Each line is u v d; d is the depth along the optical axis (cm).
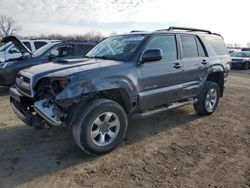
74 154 391
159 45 469
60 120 356
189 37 541
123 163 368
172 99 494
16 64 773
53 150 403
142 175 338
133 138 458
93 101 375
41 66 419
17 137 451
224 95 870
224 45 659
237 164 372
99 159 378
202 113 590
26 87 384
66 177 330
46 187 309
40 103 367
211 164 371
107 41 520
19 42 692
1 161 366
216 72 605
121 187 311
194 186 315
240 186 318
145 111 455
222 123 553
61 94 345
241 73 1748
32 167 352
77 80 353
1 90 861
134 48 440
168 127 520
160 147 423
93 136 374
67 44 855
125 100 412
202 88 563
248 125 544
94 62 417
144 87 433
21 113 401
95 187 311
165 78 466
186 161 378
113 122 393
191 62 523
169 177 334
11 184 313
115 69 394
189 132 495
